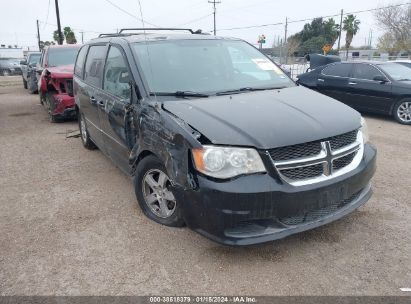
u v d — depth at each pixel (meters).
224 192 2.99
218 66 4.52
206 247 3.54
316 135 3.20
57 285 3.09
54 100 8.83
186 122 3.33
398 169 5.55
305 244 3.55
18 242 3.73
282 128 3.21
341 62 10.27
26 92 16.61
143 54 4.34
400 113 8.98
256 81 4.51
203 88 4.14
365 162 3.60
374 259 3.32
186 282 3.08
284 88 4.42
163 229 3.85
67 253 3.52
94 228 3.95
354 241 3.59
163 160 3.46
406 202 4.40
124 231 3.86
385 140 7.33
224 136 3.11
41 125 9.09
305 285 3.02
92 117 5.53
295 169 3.12
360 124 3.67
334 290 2.96
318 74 10.69
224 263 3.30
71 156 6.43
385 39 39.78
